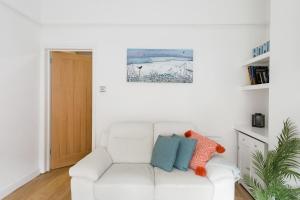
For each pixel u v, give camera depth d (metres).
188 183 2.09
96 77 3.38
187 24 3.28
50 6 3.32
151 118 3.37
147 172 2.32
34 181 3.16
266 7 3.26
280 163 1.81
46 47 3.42
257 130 2.85
